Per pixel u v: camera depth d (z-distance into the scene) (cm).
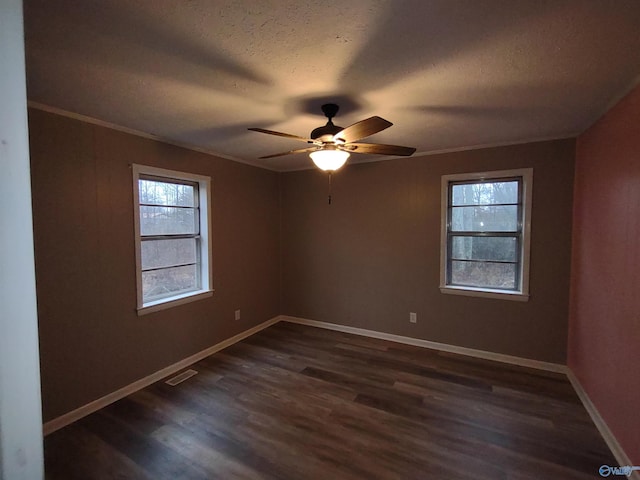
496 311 338
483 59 162
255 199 423
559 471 186
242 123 261
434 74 178
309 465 192
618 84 188
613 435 205
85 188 246
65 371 235
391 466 191
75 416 239
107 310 261
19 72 42
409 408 250
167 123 260
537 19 130
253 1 120
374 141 319
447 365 326
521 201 326
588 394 251
